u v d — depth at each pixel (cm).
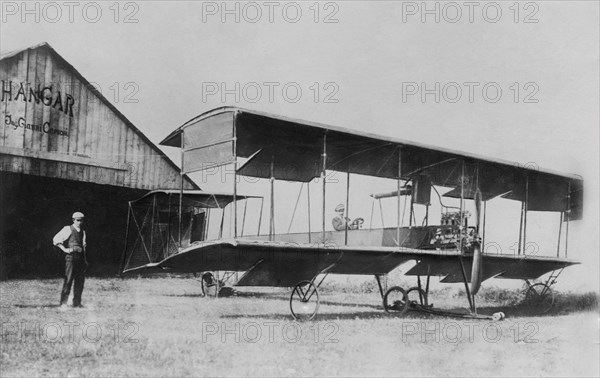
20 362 787
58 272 1842
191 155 1194
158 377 760
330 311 1381
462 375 909
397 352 977
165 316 1172
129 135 1836
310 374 826
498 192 1645
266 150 1235
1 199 1753
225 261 1151
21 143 1606
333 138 1212
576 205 1634
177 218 1961
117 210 1952
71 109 1700
